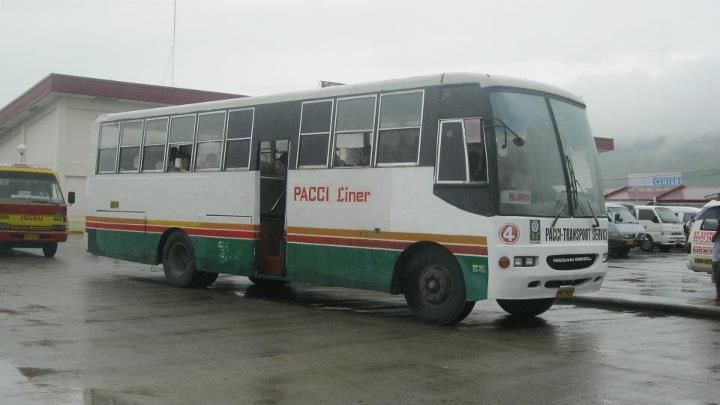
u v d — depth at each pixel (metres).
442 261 9.95
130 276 15.71
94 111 31.47
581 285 10.25
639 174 62.84
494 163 9.41
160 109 14.32
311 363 7.64
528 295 9.53
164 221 14.02
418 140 10.16
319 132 11.46
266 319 10.48
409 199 10.19
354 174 10.86
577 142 10.56
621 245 26.72
